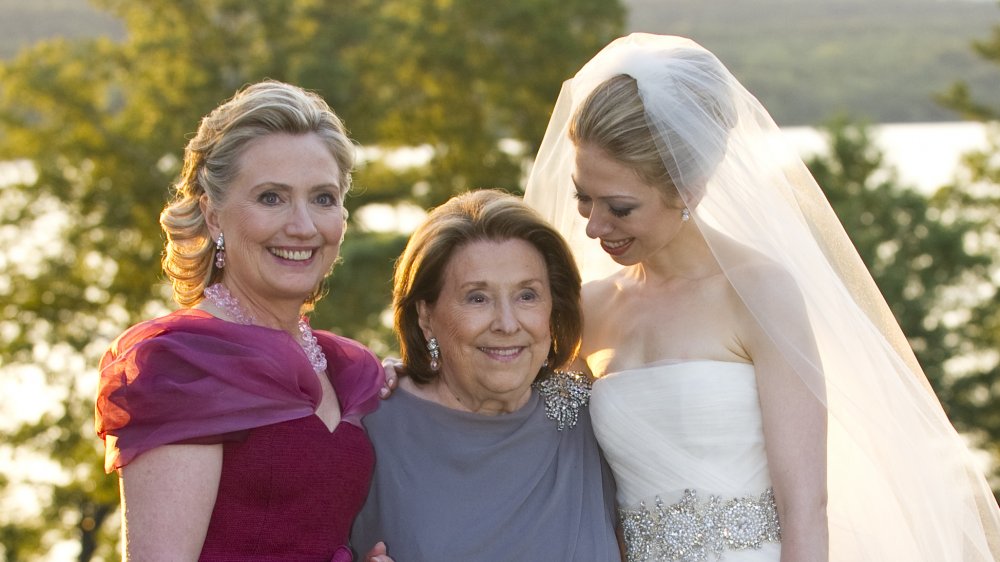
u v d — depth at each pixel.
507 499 3.43
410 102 24.52
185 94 22.08
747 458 3.37
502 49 23.33
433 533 3.36
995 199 24.50
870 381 3.38
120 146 22.33
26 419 21.92
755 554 3.34
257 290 3.17
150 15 22.80
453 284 3.37
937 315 21.36
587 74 3.50
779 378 3.31
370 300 20.12
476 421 3.47
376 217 25.41
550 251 3.45
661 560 3.43
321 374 3.32
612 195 3.31
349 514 3.19
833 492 3.51
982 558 3.47
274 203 3.10
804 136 28.33
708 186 3.40
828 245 3.66
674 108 3.25
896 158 25.61
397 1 24.41
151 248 22.80
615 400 3.49
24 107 22.78
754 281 3.33
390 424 3.49
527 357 3.39
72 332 22.69
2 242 22.42
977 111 25.73
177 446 2.92
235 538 2.98
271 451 3.01
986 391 21.50
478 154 24.36
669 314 3.51
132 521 2.91
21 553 21.22
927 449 3.44
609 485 3.62
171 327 3.05
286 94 3.15
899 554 3.40
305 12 23.08
